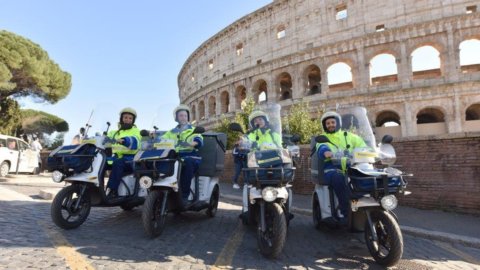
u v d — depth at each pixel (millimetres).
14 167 20562
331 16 39844
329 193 6289
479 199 8305
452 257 5391
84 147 6309
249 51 47688
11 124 40625
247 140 5934
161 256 4801
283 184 5188
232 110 45812
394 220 4633
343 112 6785
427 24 33156
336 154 5852
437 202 9031
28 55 36531
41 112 50281
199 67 59188
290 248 5609
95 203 6500
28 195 11336
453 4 33688
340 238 6406
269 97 41906
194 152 7453
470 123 30766
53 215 5848
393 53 34750
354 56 36469
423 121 40656
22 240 5273
